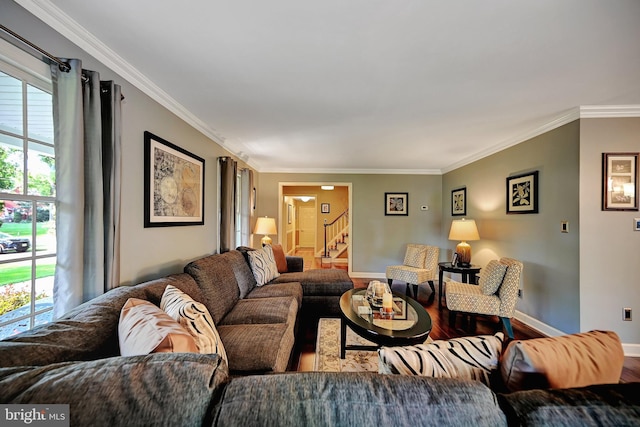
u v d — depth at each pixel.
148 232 1.98
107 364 0.65
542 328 2.85
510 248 3.38
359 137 3.30
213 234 3.17
